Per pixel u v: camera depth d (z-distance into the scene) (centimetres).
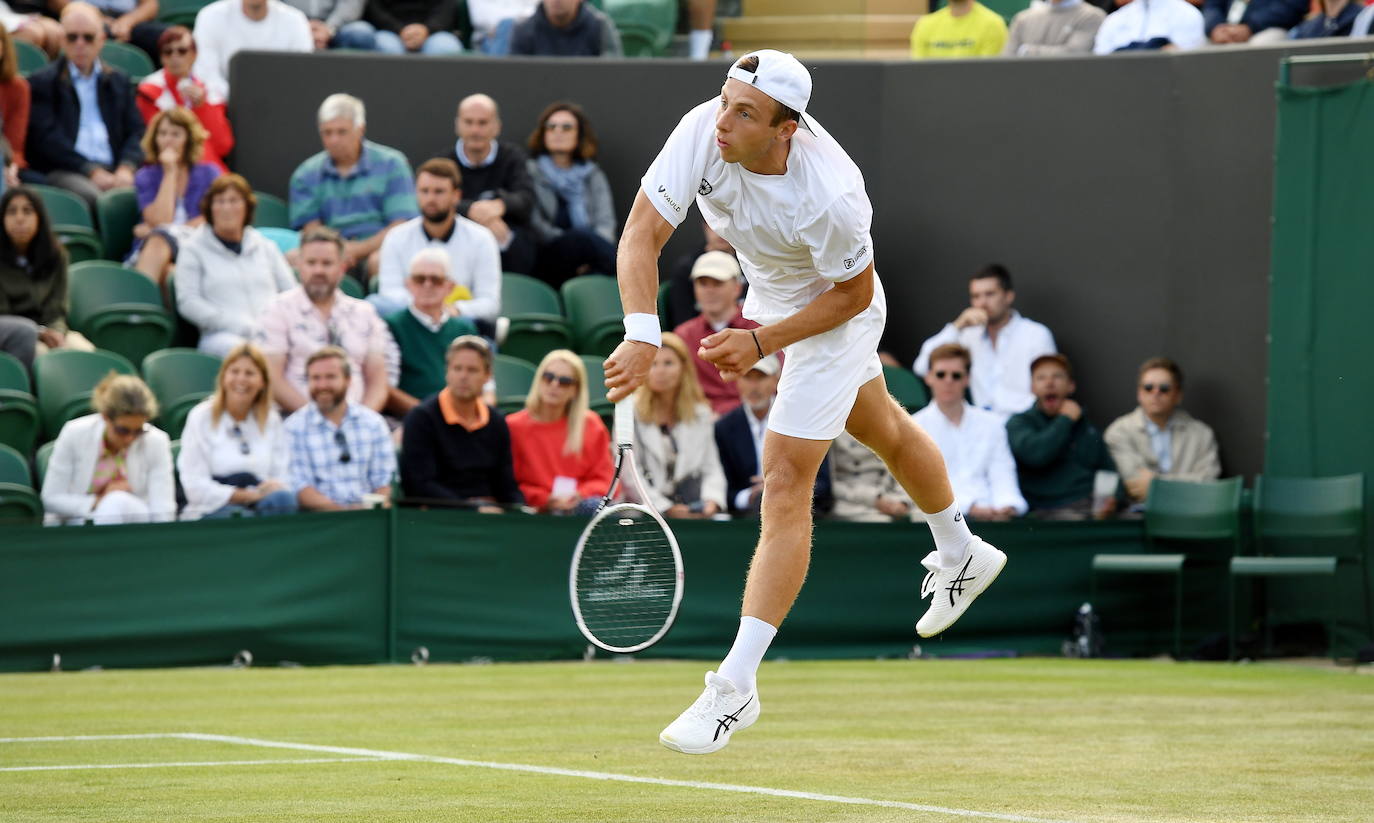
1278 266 1357
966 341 1478
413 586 1150
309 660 1120
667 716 818
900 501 1301
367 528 1138
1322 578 1312
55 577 1064
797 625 1258
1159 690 989
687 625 1212
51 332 1252
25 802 527
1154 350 1513
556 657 1191
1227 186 1479
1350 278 1324
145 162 1446
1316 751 680
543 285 1467
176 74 1524
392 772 605
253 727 761
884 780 586
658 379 1222
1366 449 1312
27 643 1056
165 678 1023
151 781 578
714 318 1370
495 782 577
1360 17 1478
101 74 1491
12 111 1427
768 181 520
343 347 1270
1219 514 1328
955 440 1359
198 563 1096
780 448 537
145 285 1334
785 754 667
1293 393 1346
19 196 1244
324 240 1258
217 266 1325
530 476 1205
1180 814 506
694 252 1460
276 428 1160
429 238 1382
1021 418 1388
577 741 712
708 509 1229
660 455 1228
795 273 545
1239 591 1346
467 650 1163
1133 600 1347
